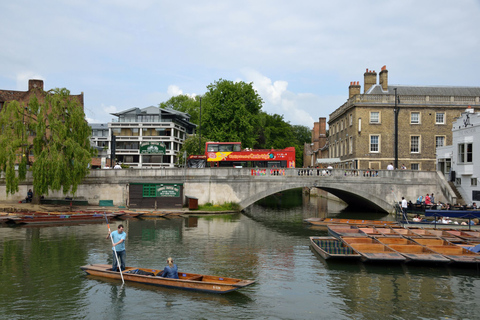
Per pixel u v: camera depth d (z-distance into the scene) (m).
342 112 47.94
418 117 42.19
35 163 30.64
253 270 16.02
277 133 79.12
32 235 23.41
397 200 35.44
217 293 12.89
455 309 12.09
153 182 35.62
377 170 35.38
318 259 18.00
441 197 34.91
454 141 34.59
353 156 42.88
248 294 13.07
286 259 17.95
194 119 78.31
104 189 36.22
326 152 62.19
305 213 38.78
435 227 25.06
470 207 28.52
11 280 14.30
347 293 13.39
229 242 21.95
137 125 65.19
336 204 50.84
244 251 19.59
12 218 27.58
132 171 36.16
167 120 66.44
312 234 25.05
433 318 11.40
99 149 65.88
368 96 42.34
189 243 21.48
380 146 41.84
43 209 32.47
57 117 32.31
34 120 33.31
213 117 49.88
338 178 35.31
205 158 39.16
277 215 36.69
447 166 36.09
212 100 49.44
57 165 30.42
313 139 76.75
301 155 88.12
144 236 23.52
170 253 18.95
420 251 18.11
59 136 31.70
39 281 14.17
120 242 14.28
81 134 33.16
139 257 18.03
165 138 64.75
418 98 42.41
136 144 65.12
